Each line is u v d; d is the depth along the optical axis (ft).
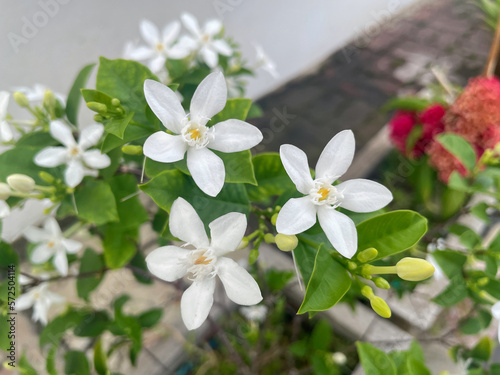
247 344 0.91
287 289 0.95
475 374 0.56
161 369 0.84
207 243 0.34
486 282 0.52
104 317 0.65
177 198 0.35
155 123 0.39
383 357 0.44
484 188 0.62
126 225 0.54
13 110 0.76
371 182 0.36
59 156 0.46
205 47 0.70
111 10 0.84
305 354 0.84
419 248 0.77
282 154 0.34
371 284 0.76
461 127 0.83
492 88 0.78
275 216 0.38
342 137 0.35
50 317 0.86
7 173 0.47
